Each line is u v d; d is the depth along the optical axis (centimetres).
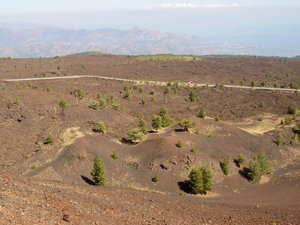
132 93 11381
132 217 2070
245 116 8500
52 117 6431
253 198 3806
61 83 11919
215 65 18638
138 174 4419
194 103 10225
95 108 7356
